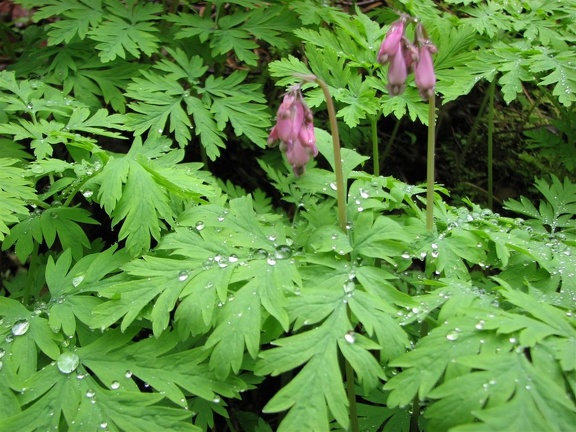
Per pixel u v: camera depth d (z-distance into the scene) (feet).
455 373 1.08
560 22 1.82
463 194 1.98
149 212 1.26
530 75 1.58
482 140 2.06
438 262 1.28
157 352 1.20
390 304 1.18
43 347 1.19
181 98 1.59
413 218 1.34
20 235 1.32
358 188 1.33
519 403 1.03
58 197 1.41
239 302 1.16
